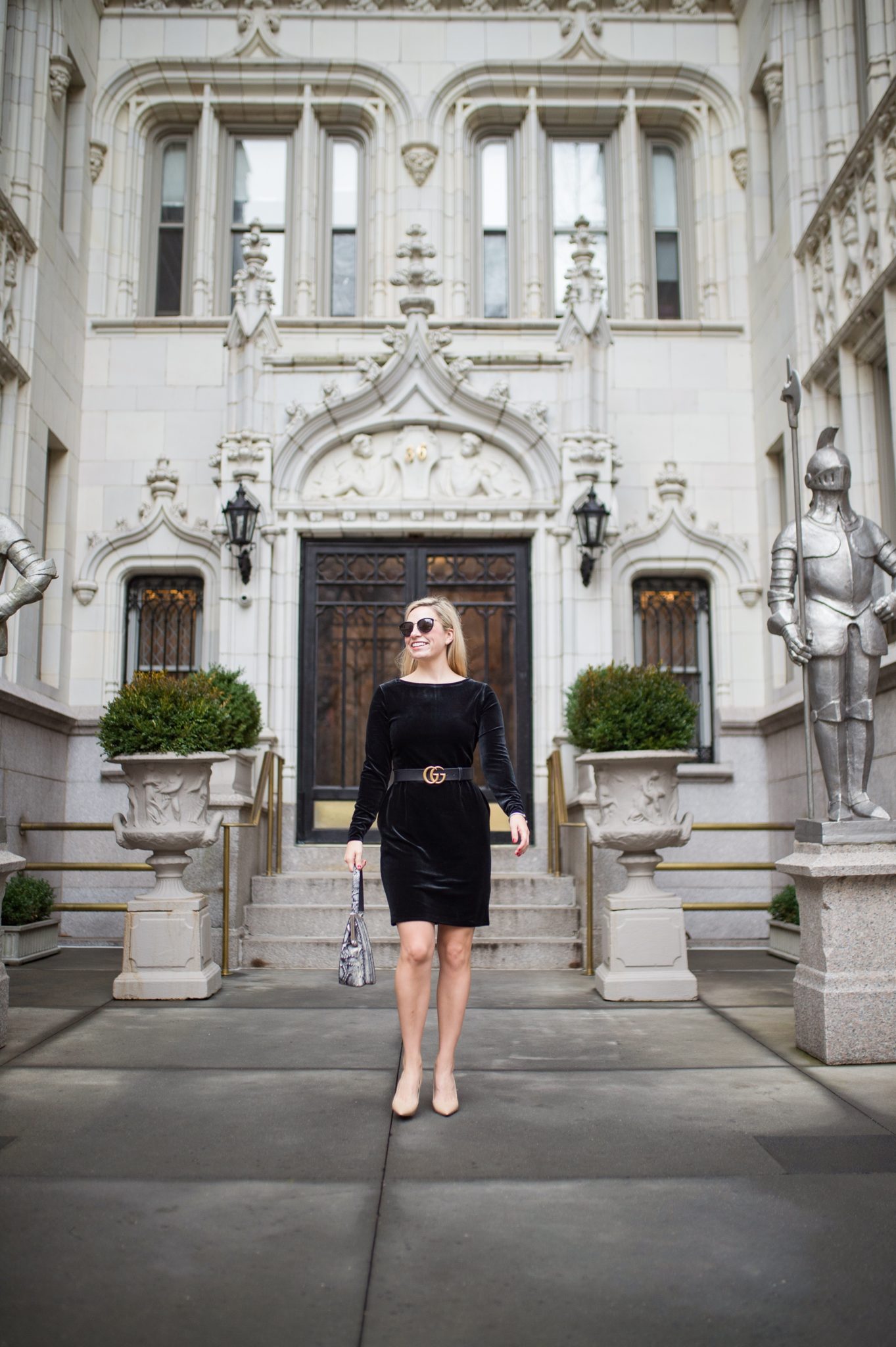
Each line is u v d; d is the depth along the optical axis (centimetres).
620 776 644
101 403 1082
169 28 1137
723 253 1141
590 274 1012
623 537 1059
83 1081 440
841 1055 471
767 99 1109
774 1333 236
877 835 491
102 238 1111
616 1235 287
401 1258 273
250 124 1170
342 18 1145
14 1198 311
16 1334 234
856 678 517
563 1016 583
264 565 970
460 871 390
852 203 862
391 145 1139
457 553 1010
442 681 405
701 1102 411
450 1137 369
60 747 997
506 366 1005
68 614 1034
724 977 732
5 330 894
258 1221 295
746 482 1091
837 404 955
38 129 958
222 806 780
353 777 984
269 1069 461
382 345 1076
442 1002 402
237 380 998
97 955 880
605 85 1152
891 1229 290
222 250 1153
